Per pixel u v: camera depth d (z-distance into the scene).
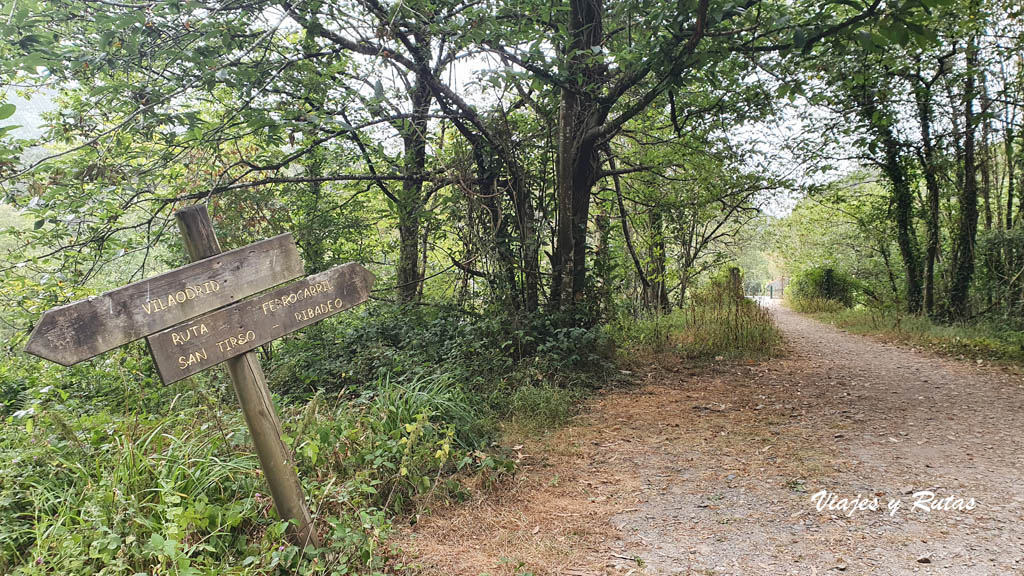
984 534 3.58
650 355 9.86
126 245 7.27
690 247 16.89
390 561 3.27
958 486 4.37
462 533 3.67
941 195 15.04
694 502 4.19
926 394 7.59
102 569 2.67
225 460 3.85
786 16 6.18
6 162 5.19
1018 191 14.23
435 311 8.84
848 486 4.41
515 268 8.80
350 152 9.50
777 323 18.00
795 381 8.39
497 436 5.43
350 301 3.16
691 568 3.26
